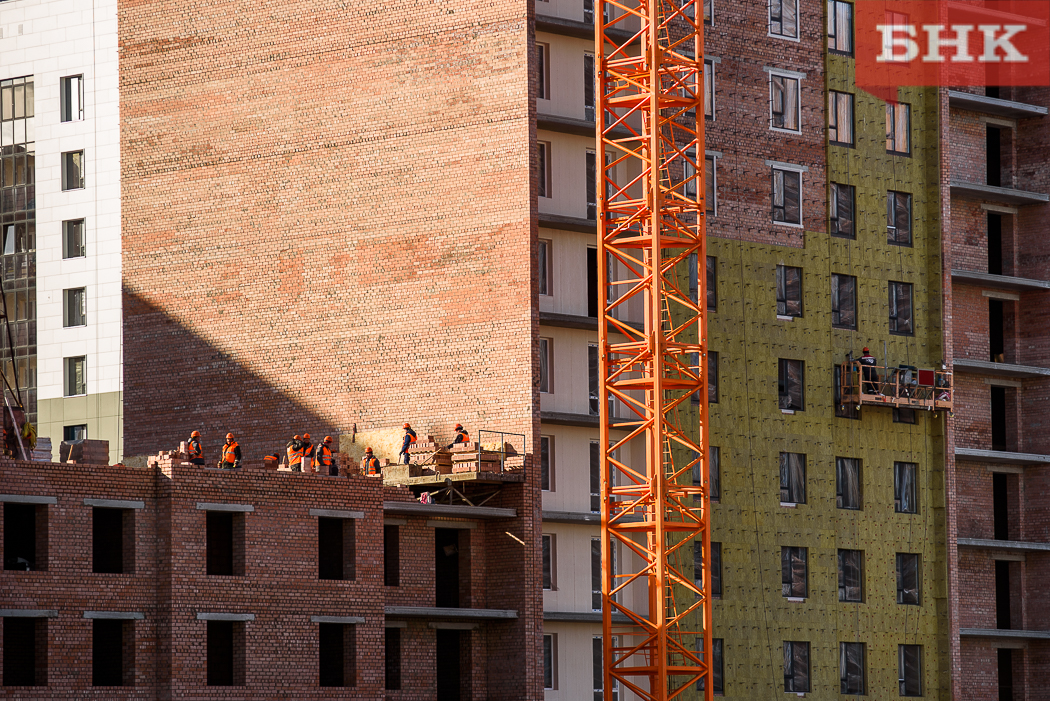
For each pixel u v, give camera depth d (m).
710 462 113.94
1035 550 129.25
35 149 144.75
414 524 102.50
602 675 110.19
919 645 121.94
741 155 117.75
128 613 88.75
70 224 143.38
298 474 95.38
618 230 107.19
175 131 119.62
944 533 123.69
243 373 115.75
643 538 112.19
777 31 120.75
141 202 120.56
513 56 108.00
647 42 108.25
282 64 115.94
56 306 142.75
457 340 108.44
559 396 110.50
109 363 140.12
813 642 116.38
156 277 119.69
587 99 114.12
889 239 124.75
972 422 129.38
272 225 115.56
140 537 89.88
